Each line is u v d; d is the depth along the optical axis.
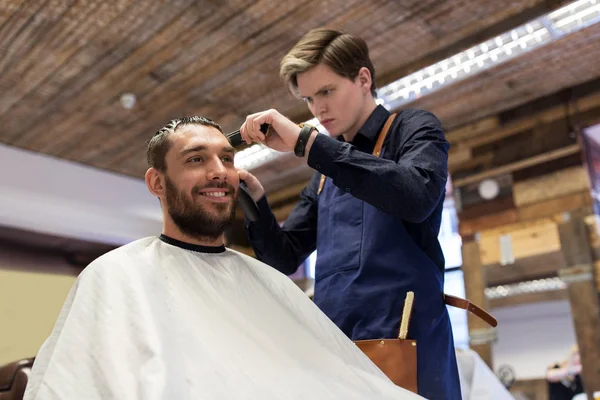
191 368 1.08
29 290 5.27
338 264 1.62
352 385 1.25
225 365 1.13
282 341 1.30
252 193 1.85
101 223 5.78
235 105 4.69
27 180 5.36
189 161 1.44
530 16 3.58
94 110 4.71
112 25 3.70
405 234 1.58
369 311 1.52
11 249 5.24
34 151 5.45
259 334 1.29
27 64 4.07
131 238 6.00
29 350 5.16
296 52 1.72
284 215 6.22
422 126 1.61
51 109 4.69
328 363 1.29
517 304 4.50
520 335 4.39
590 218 4.32
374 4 3.54
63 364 1.01
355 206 1.65
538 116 4.73
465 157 5.13
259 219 1.82
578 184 4.43
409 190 1.41
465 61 4.00
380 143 1.69
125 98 4.52
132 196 6.06
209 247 1.46
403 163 1.50
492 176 4.93
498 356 4.43
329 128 1.76
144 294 1.17
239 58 4.07
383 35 3.85
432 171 1.48
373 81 1.80
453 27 3.79
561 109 4.62
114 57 4.03
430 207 1.46
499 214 4.81
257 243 1.84
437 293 1.56
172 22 3.69
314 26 3.75
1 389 1.69
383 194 1.41
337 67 1.69
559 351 4.19
